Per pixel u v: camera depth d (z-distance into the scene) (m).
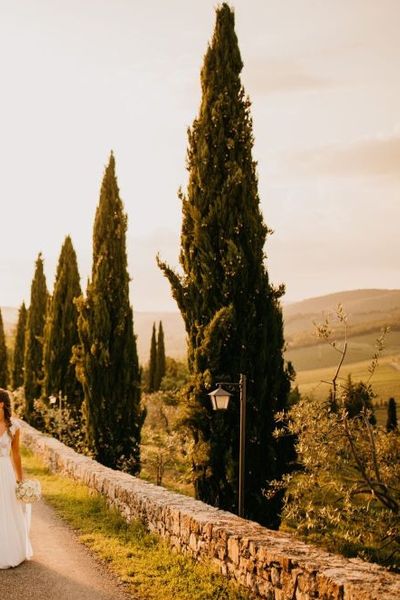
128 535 8.91
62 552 7.88
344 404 8.90
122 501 10.26
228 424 12.67
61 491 13.00
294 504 9.14
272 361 13.21
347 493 8.52
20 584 6.41
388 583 5.03
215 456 12.61
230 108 13.93
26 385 32.25
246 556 6.38
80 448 21.62
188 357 13.45
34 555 7.63
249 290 13.27
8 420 7.06
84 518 10.20
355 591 4.84
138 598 6.21
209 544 7.16
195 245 13.54
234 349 12.98
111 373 19.89
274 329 13.34
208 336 12.75
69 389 26.69
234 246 12.99
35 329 32.66
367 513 8.59
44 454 19.05
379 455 9.03
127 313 20.39
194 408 12.77
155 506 8.80
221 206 13.39
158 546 8.22
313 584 5.32
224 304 13.09
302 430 8.96
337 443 8.75
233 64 14.18
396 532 8.36
